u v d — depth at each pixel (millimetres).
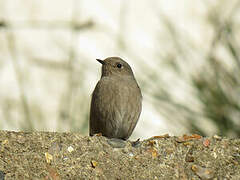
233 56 12289
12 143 8789
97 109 11398
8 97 16391
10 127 14484
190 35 17219
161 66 12797
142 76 12617
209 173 8734
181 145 9125
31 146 8797
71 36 18938
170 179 8633
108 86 11344
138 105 11555
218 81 11836
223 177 8672
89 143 8984
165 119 11867
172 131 11641
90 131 11844
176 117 11727
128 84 11500
